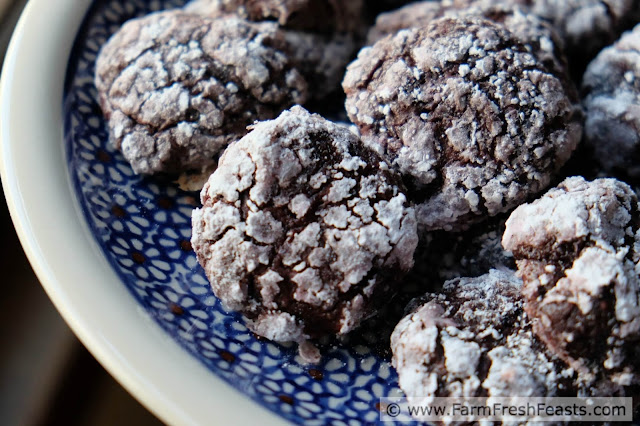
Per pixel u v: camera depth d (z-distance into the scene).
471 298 0.22
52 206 0.23
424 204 0.23
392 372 0.22
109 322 0.21
